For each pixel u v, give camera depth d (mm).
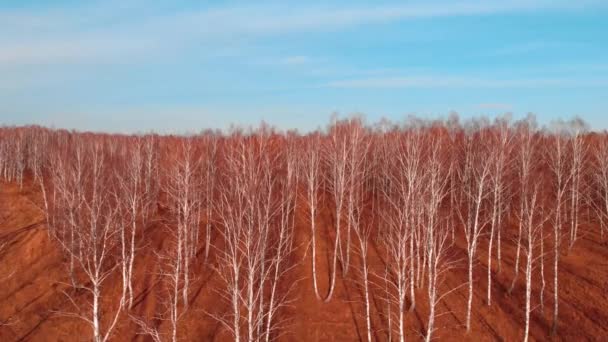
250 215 32656
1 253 46438
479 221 51312
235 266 28000
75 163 51250
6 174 74438
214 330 36844
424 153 46375
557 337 33844
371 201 58812
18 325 37188
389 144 57531
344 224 52500
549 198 50438
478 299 38625
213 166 49844
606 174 50844
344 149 41688
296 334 36438
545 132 59625
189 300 40031
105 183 52750
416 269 43531
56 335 36219
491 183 47406
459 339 34656
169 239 48344
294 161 50812
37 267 44656
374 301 39469
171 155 50656
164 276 42844
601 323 33719
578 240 46062
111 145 61750
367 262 44969
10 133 81125
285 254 41219
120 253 45656
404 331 35875
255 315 37656
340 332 36469
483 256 44969
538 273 40844
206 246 45531
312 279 42688
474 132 59156
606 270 39562
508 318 36312
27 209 56688
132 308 39094
